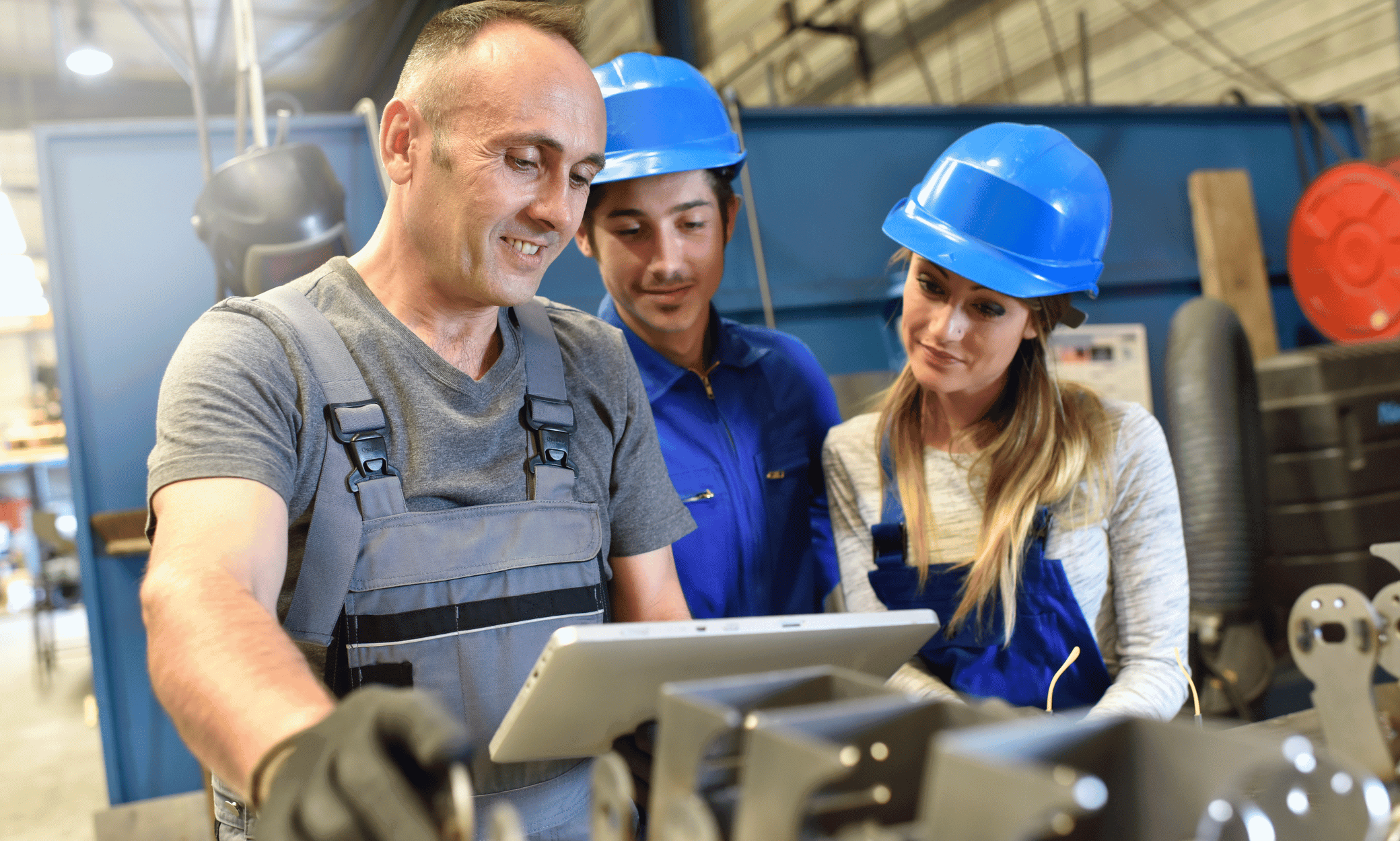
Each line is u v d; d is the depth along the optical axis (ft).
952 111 10.51
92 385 7.78
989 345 3.82
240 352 2.73
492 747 2.16
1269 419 9.16
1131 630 3.86
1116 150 11.37
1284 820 1.57
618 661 1.86
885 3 18.10
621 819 1.37
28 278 29.04
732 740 1.51
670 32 17.75
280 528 2.56
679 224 4.44
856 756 1.09
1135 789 1.39
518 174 2.84
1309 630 2.97
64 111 24.11
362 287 3.05
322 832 1.34
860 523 4.40
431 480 2.93
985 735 1.18
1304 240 11.02
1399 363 8.79
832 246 9.98
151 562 2.35
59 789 12.19
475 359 3.19
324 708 1.87
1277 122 12.07
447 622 2.78
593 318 3.65
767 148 9.81
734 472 4.73
